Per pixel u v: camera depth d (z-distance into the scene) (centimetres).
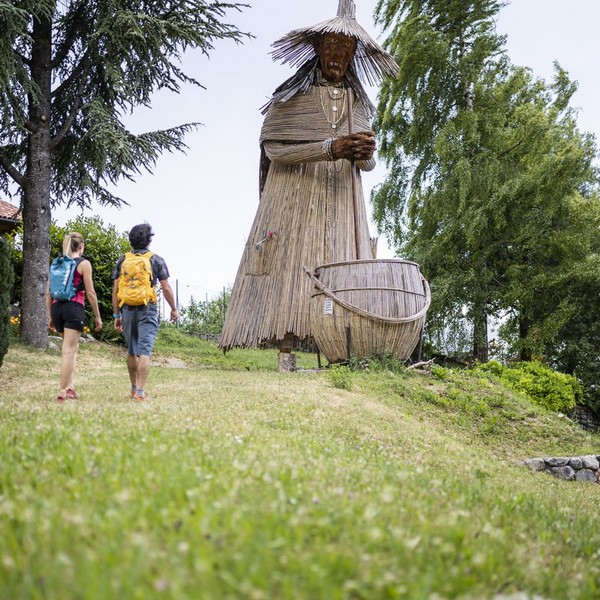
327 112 1527
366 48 1528
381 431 747
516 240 2255
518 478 688
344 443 575
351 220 1515
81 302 718
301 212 1497
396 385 1173
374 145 1448
